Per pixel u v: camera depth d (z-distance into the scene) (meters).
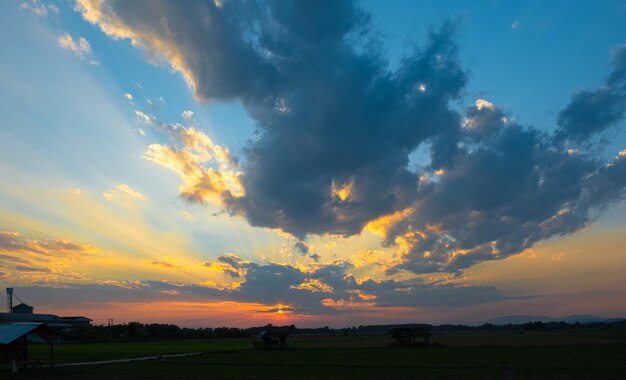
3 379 45.72
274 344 111.75
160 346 124.06
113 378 46.19
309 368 56.38
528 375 45.03
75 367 58.91
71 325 152.38
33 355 82.12
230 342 158.62
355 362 64.31
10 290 151.00
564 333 171.38
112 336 171.50
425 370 52.19
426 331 111.44
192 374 50.06
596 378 42.19
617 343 96.12
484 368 52.69
